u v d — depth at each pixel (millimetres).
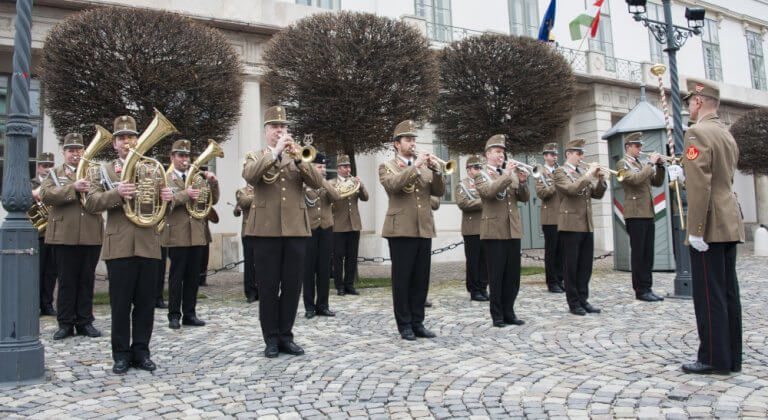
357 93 10086
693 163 4402
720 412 3574
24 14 4895
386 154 15930
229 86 9906
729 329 4445
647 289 8266
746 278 10453
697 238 4344
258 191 5488
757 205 25672
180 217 7113
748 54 26672
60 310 6582
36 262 4895
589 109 19594
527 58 12688
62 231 6504
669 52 9008
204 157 7348
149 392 4367
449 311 7797
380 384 4387
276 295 5473
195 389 4414
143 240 5031
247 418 3715
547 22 17484
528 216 19078
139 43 9039
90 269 6754
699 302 4477
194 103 9547
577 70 19047
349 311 8039
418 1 17547
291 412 3809
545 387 4199
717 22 25406
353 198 9914
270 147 5426
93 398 4242
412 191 6141
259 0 13758
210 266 13977
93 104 8922
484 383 4340
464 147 13109
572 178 7562
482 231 6758
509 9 19484
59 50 8961
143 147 4906
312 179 5426
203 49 9609
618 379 4352
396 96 10344
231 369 4988
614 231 12828
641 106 12625
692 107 4828
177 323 7023
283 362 5172
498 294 6637
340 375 4676
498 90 12609
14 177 4809
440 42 17000
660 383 4207
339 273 9766
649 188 8367
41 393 4391
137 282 5094
